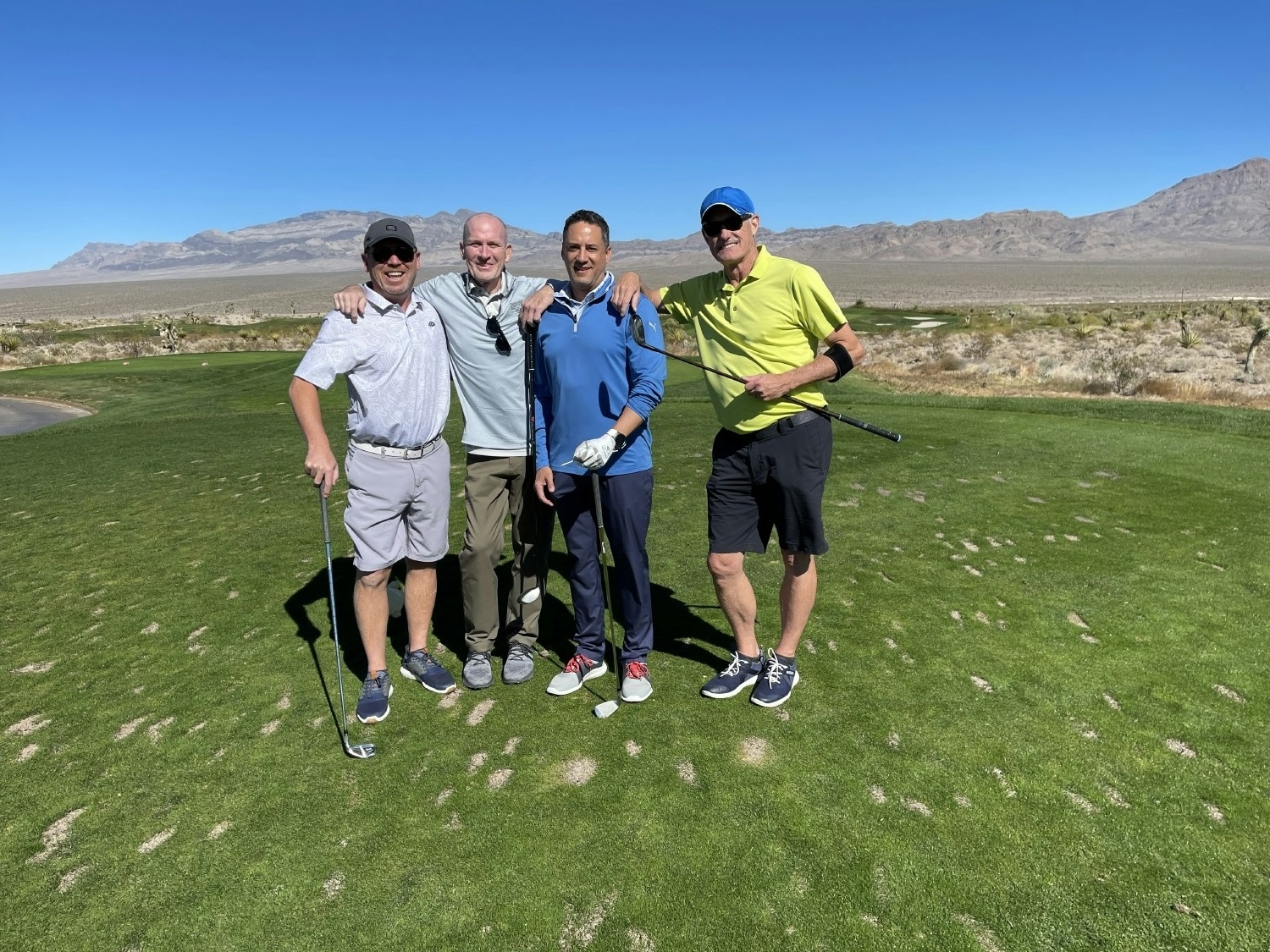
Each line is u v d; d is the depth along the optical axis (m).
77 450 10.33
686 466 7.92
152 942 2.41
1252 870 2.57
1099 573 4.96
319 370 3.27
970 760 3.12
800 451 3.29
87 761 3.34
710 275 3.49
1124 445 8.29
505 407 3.62
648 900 2.47
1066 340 36.81
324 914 2.48
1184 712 3.46
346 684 3.87
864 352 3.31
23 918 2.52
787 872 2.57
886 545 5.52
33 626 4.72
